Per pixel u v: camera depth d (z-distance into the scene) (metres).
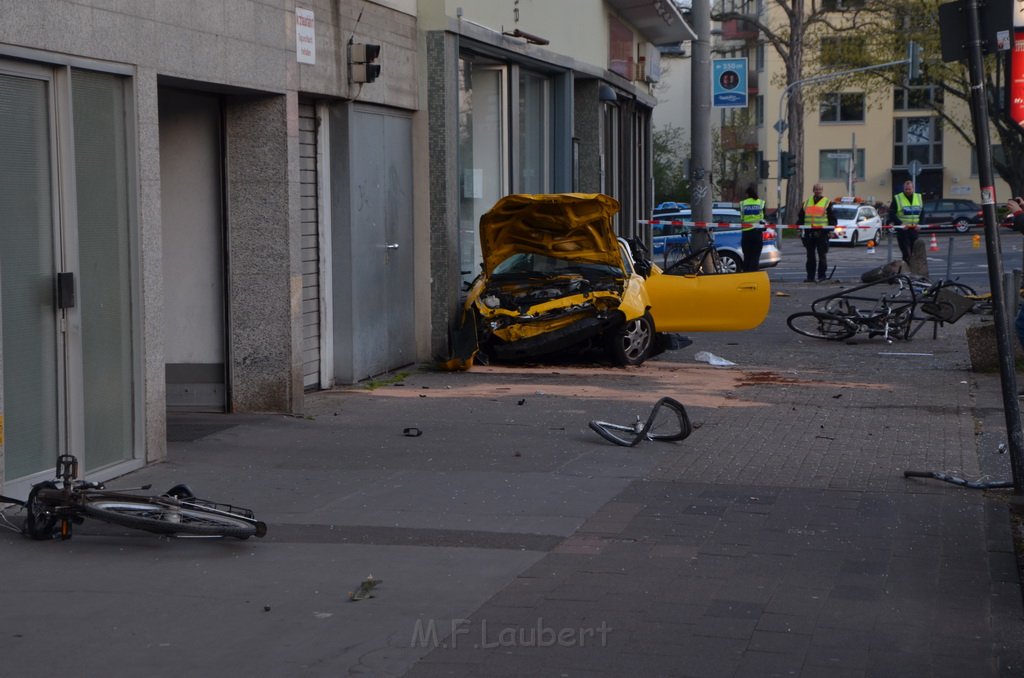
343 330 12.69
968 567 6.41
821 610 5.73
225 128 10.81
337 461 9.04
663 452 9.41
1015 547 6.86
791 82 51.56
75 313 7.88
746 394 12.34
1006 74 9.16
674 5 24.28
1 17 7.06
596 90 21.45
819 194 28.17
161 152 10.92
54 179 7.71
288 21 10.80
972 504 7.75
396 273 13.84
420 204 14.30
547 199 14.01
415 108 14.12
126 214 8.51
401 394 12.24
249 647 5.25
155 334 8.79
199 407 11.05
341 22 12.03
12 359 7.37
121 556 6.61
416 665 5.05
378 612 5.71
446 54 14.14
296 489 8.17
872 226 47.50
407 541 6.91
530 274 14.48
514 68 17.00
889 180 67.25
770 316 20.53
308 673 4.96
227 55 9.77
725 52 69.06
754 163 67.12
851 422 10.71
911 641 5.33
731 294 14.47
